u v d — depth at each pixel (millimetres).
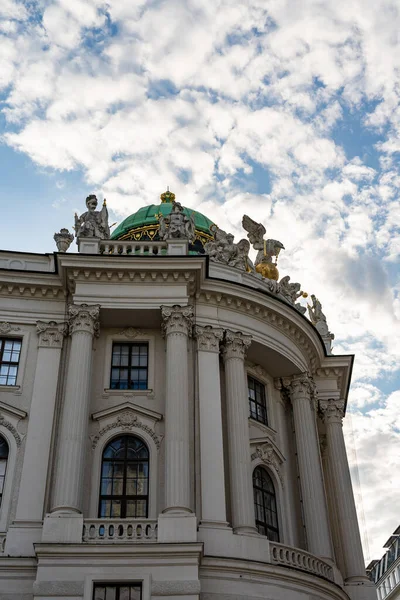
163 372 26750
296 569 23328
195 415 25359
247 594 21875
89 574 20531
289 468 29000
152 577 20625
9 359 26469
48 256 28578
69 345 26500
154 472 24500
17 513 22812
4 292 27297
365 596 28781
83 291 26812
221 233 31281
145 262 26922
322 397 33062
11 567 21359
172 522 21828
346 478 31531
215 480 24016
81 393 24516
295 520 27719
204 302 27844
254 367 29469
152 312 26844
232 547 22734
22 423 24891
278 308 29016
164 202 40094
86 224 28750
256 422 28094
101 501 24141
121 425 25375
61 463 22984
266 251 33312
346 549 30031
